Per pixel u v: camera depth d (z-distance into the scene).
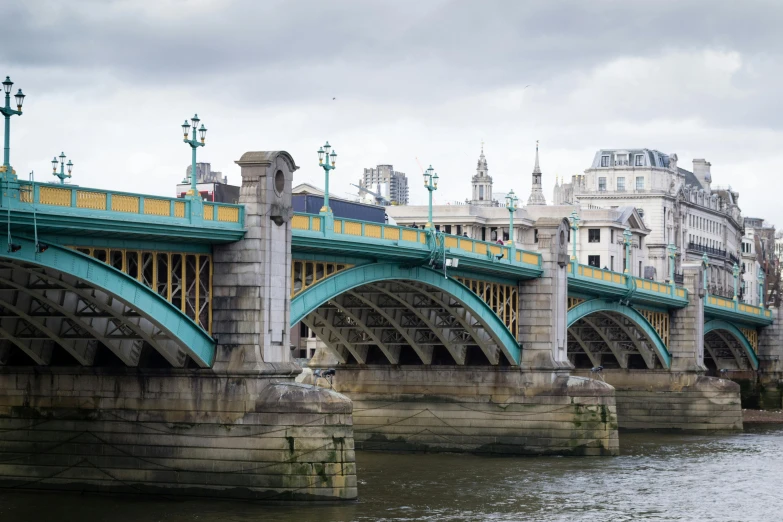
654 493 72.38
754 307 148.88
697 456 92.56
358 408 91.75
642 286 110.94
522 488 72.50
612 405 88.62
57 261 50.88
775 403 152.75
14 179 48.03
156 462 61.19
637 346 118.12
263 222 60.22
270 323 60.84
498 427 88.88
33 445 63.38
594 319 113.62
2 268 53.53
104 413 62.19
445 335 88.06
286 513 58.41
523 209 167.75
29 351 62.22
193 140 57.75
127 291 54.25
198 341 59.19
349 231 67.94
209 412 60.44
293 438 59.69
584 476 78.44
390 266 73.56
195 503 60.03
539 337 89.31
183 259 58.72
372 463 82.94
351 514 59.28
